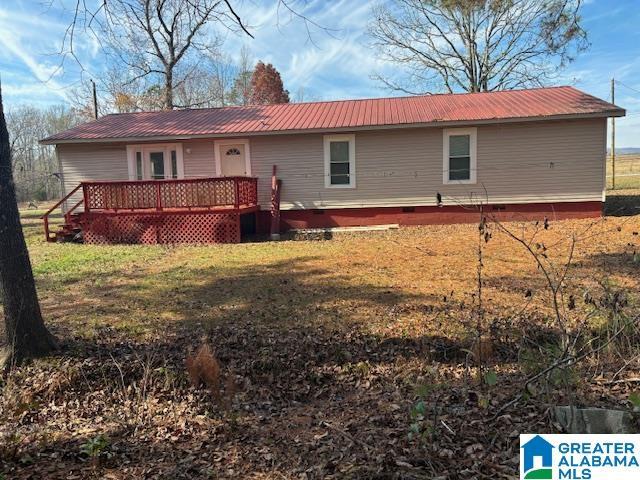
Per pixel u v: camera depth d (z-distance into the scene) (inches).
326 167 585.9
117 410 175.3
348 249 450.6
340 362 203.0
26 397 179.8
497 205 560.7
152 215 544.4
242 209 533.0
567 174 542.9
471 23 1019.3
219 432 154.5
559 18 435.5
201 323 246.7
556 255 367.6
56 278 365.1
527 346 181.9
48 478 128.1
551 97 604.7
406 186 576.1
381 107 644.7
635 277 284.2
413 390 163.8
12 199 200.5
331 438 143.6
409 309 253.1
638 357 158.9
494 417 134.9
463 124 539.8
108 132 611.2
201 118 658.8
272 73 1662.2
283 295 292.4
